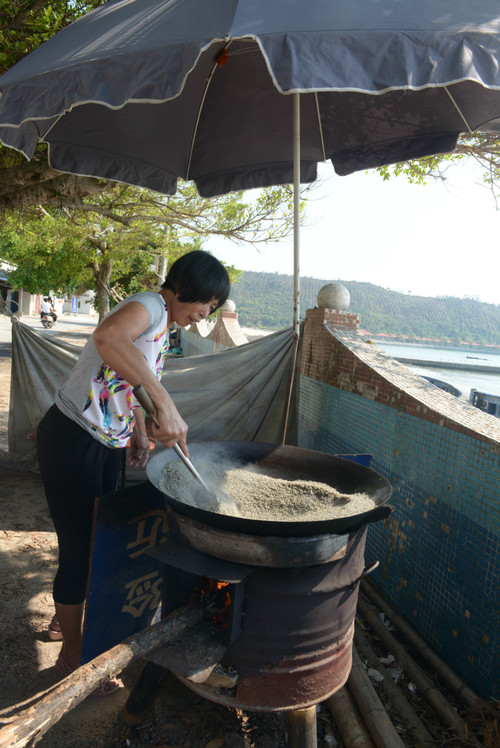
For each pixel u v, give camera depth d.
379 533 3.20
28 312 42.78
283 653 1.69
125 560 2.10
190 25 1.65
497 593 2.21
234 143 3.54
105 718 2.11
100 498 1.96
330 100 3.31
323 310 4.11
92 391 2.01
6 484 4.58
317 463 2.37
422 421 2.82
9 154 5.24
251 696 1.72
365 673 2.32
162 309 1.85
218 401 4.33
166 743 1.99
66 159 3.14
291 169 3.74
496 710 2.14
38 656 2.43
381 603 2.98
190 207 7.57
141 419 2.47
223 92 3.19
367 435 3.38
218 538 1.63
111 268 16.45
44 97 1.75
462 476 2.48
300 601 1.67
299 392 4.56
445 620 2.54
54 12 4.53
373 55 1.47
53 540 3.62
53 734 2.00
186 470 2.15
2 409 7.39
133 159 3.35
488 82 1.47
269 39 1.48
